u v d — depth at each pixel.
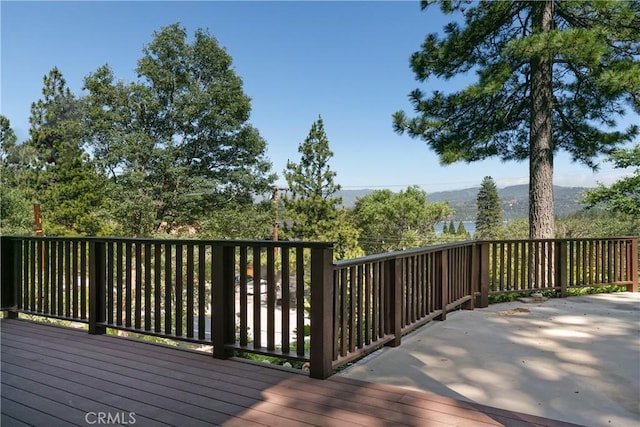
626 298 5.88
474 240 5.18
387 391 2.41
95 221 18.61
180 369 2.80
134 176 21.38
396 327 3.38
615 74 6.22
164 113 23.88
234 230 23.73
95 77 22.91
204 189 23.47
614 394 2.43
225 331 3.05
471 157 8.42
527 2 7.05
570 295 6.19
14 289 4.52
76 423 2.00
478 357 3.13
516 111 8.24
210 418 2.05
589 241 6.27
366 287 3.11
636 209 9.55
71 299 4.12
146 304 3.52
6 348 3.31
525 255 5.77
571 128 8.27
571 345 3.46
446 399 2.29
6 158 20.97
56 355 3.12
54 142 21.03
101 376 2.67
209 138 24.50
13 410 2.15
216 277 3.07
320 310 2.61
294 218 20.20
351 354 2.86
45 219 17.45
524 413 2.14
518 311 4.91
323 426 1.95
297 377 2.64
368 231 33.88
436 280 4.31
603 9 6.36
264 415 2.08
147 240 3.50
